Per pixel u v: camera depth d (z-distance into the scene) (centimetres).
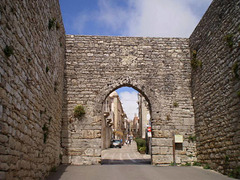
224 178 1057
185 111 1633
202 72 1479
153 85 1664
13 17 633
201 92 1488
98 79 1655
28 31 771
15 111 653
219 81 1242
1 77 555
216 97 1273
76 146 1548
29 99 791
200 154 1492
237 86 1055
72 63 1670
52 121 1224
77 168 1352
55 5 1259
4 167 573
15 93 652
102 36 1725
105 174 1162
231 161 1094
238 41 1052
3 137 566
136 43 1730
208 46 1395
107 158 2325
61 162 1517
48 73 1102
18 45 673
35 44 859
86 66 1670
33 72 838
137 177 1097
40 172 961
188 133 1598
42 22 964
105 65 1678
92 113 1602
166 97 1648
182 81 1681
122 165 1497
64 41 1655
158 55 1716
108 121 4294
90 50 1697
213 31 1329
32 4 814
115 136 6359
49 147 1147
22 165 719
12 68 628
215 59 1298
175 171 1265
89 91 1634
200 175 1145
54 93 1276
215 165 1270
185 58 1719
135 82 1658
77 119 1588
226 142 1148
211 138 1330
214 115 1295
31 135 823
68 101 1614
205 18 1449
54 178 1059
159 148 1566
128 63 1689
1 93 555
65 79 1644
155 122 1606
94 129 1577
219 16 1259
